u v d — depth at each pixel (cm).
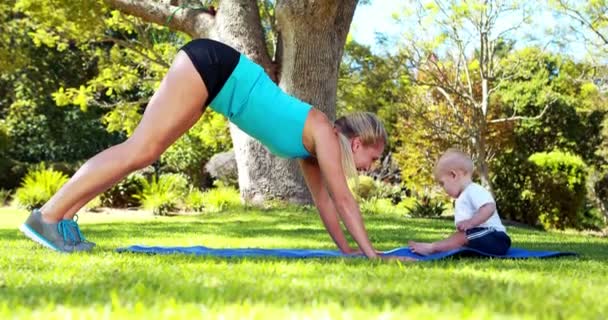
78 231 425
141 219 1178
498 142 1970
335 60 1266
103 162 409
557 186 1870
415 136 2006
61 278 265
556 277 291
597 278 298
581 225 1995
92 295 214
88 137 2397
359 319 171
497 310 191
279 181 1294
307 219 1059
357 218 412
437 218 1303
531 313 187
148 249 444
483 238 460
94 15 1380
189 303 197
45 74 2383
